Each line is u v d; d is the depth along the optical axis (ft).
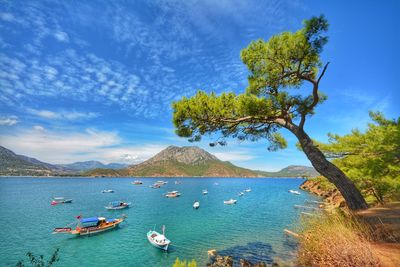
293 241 79.71
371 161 36.29
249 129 39.27
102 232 111.04
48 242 96.73
